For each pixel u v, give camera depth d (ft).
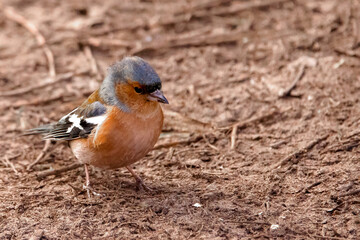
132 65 28.73
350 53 45.85
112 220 28.73
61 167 35.53
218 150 36.63
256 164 34.22
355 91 40.86
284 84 43.65
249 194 30.66
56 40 54.90
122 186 32.83
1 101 46.03
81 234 27.63
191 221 28.27
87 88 47.55
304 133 37.14
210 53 50.65
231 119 40.55
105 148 29.37
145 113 28.99
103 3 61.77
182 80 47.11
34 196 31.71
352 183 30.37
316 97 40.98
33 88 47.67
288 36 51.26
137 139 29.19
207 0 59.93
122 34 55.21
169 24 55.88
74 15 59.57
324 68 44.47
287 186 31.22
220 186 31.71
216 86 45.37
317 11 55.11
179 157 36.04
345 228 27.04
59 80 48.78
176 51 51.75
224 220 28.27
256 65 47.80
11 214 29.86
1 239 27.48
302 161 33.73
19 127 42.11
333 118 38.14
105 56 52.26
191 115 41.52
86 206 30.48
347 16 52.85
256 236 26.81
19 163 36.86
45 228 28.27
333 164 32.89
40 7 62.08
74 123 31.07
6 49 54.08
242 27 54.19
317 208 28.84
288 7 56.75
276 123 39.06
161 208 29.71
